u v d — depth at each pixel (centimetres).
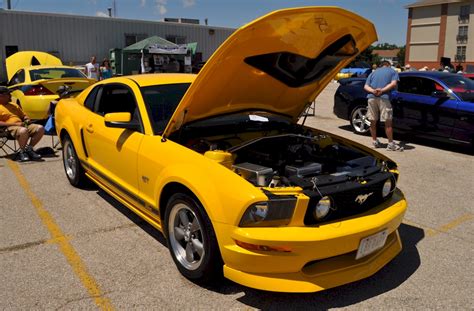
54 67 1055
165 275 343
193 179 310
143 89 422
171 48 2220
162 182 343
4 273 344
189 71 2333
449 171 667
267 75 371
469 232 438
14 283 330
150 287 325
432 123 802
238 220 283
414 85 845
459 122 762
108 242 402
